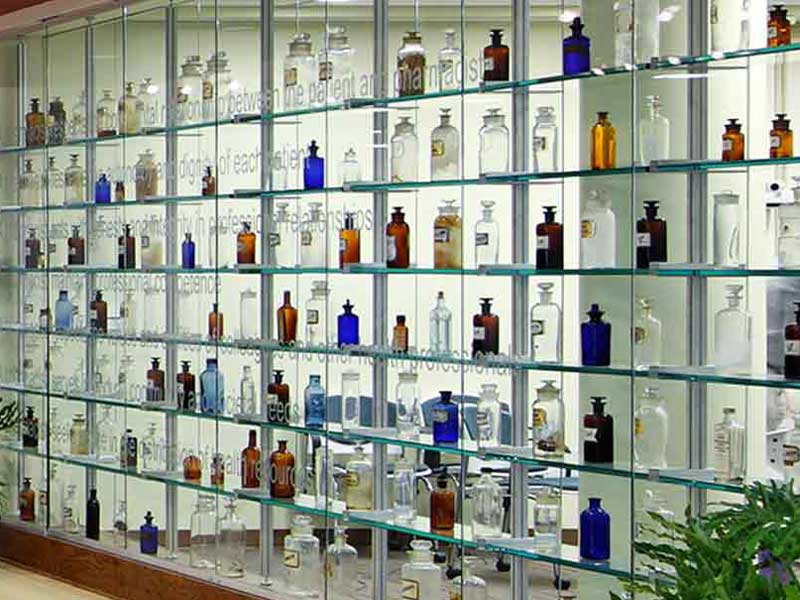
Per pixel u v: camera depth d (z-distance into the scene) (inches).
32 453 294.4
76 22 278.7
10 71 297.3
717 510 170.9
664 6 176.9
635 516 179.9
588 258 185.9
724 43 170.9
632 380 180.7
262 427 238.5
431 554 208.2
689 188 174.9
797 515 98.0
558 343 190.1
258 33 237.9
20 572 292.0
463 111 201.8
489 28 198.4
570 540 188.7
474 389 201.0
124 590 267.6
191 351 253.9
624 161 181.8
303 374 230.5
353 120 220.1
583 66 186.5
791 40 163.9
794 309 163.5
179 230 256.2
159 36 259.0
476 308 200.2
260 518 238.7
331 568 225.1
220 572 246.5
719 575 95.7
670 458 176.2
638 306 180.2
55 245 287.3
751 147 168.1
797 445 162.7
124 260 269.3
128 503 267.9
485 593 200.1
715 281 171.8
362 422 219.5
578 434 187.8
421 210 208.5
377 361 216.4
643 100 179.3
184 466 254.8
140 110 264.4
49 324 289.1
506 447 196.7
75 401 282.2
